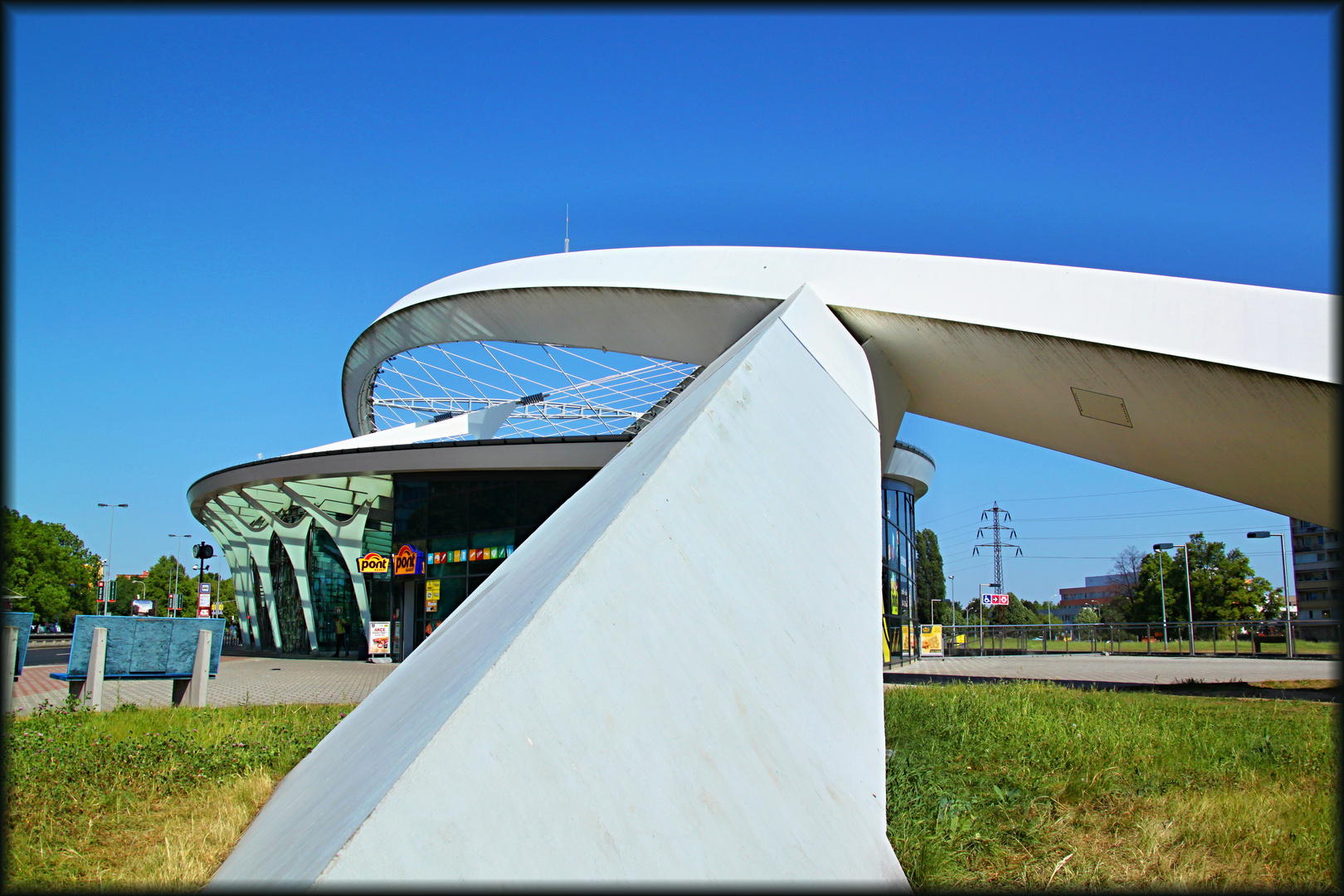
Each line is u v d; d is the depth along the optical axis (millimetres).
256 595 42250
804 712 3574
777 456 5656
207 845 5262
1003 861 5000
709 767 2859
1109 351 10445
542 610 2969
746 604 3908
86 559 77250
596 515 4512
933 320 11734
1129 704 11758
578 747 2588
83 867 4828
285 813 3518
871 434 8141
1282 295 9781
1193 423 11102
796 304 10820
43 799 6062
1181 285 10469
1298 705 12125
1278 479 11633
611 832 2385
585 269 16859
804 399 7234
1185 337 9945
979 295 11633
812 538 5082
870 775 3570
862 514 6109
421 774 2213
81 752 7344
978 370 12539
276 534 36812
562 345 19875
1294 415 9781
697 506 4285
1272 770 7051
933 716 10078
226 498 35031
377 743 3189
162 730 9148
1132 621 63875
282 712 11195
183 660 12367
